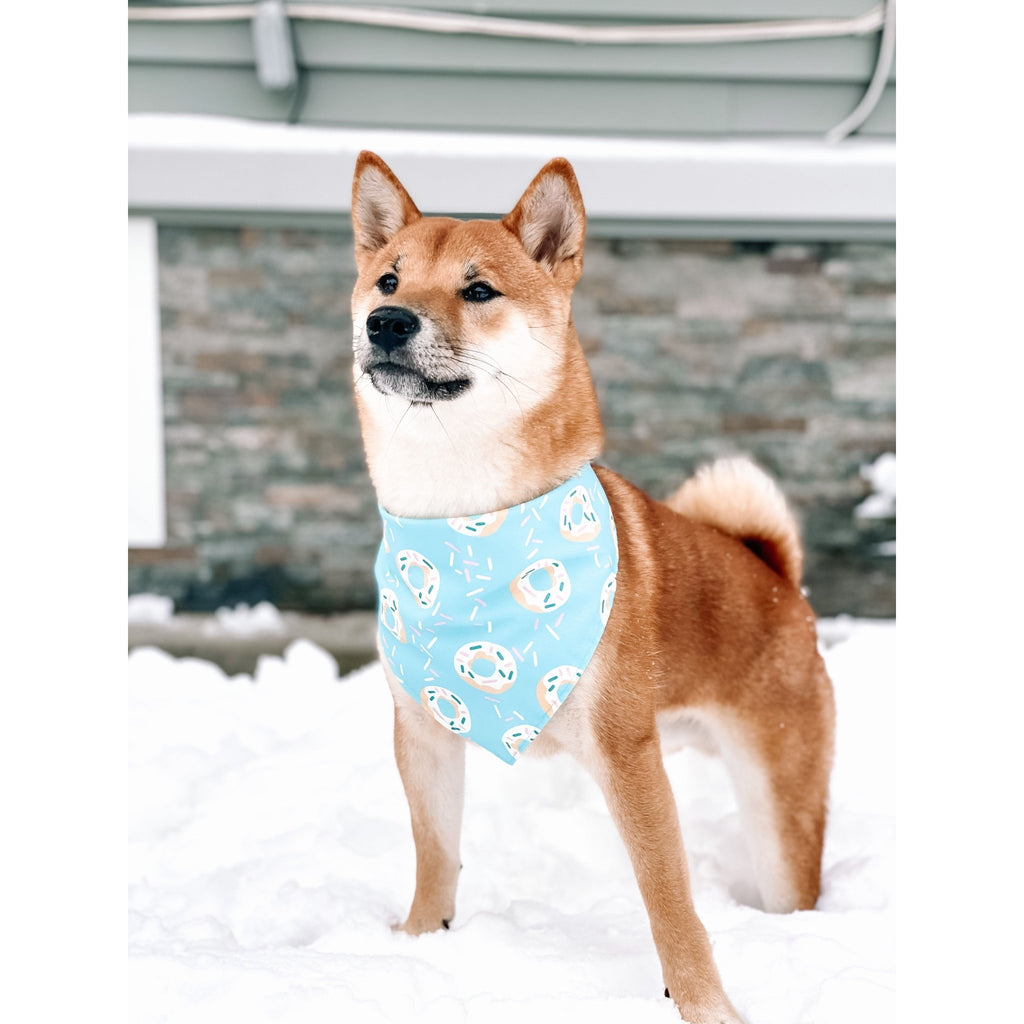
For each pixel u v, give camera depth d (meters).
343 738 1.63
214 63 2.21
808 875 1.23
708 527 1.29
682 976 1.04
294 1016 1.01
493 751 1.12
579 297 2.53
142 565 2.52
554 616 1.07
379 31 2.18
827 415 2.57
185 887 1.26
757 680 1.23
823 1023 1.03
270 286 2.50
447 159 2.18
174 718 1.70
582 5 2.17
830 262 2.54
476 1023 1.02
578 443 1.12
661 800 1.07
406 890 1.27
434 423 1.08
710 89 2.27
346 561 2.55
